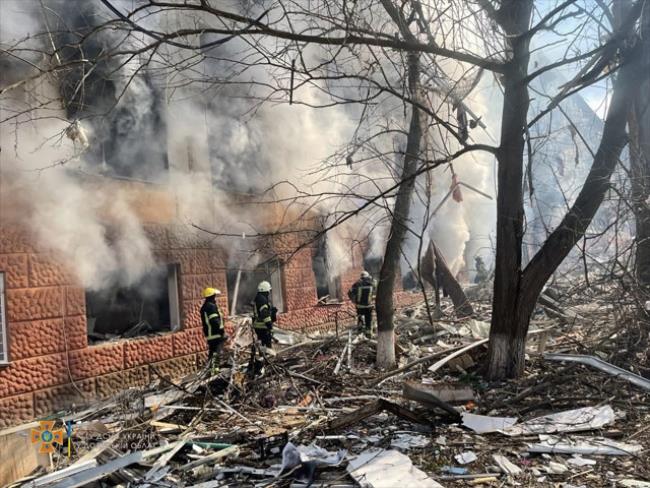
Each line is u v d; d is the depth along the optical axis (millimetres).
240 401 7594
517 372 7934
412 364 9016
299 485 4770
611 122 7668
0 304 7363
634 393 7043
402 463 5004
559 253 7711
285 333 12047
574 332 11016
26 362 7539
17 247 7523
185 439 6023
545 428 5918
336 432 6070
